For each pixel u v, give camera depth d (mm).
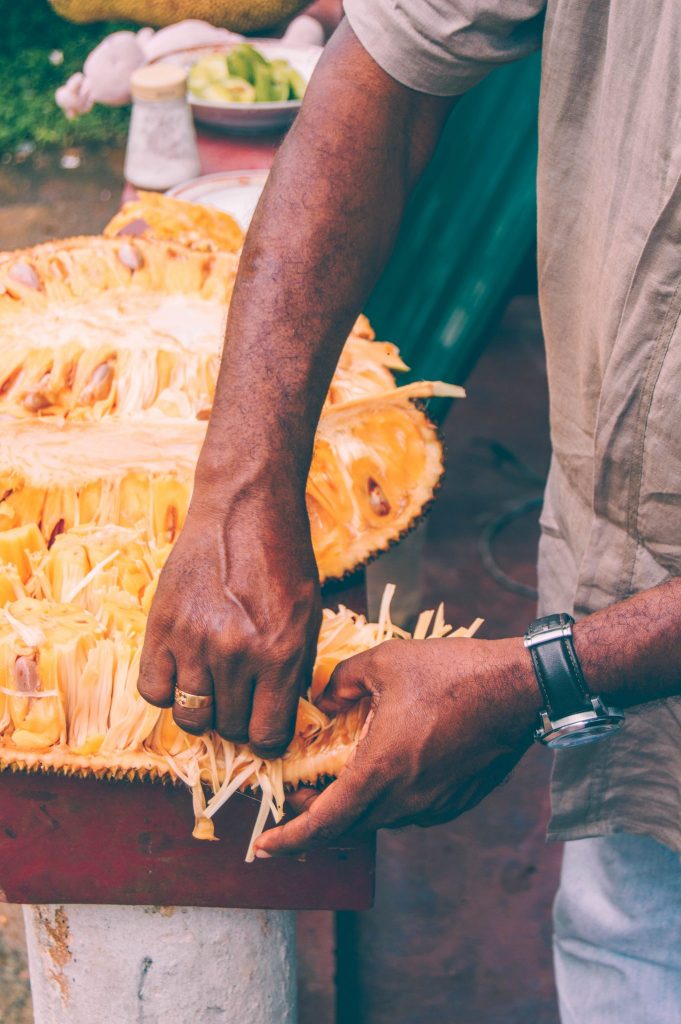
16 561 1185
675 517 1045
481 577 2797
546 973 1967
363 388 1433
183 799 1035
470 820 2238
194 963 1205
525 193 2211
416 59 1032
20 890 1101
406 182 1117
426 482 1380
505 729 957
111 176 4992
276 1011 1301
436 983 1947
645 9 890
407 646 966
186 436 1359
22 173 5008
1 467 1301
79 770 1010
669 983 1362
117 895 1103
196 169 2115
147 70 2055
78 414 1403
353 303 1076
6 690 1018
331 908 1101
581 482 1183
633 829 1259
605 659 918
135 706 1021
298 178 1059
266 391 1013
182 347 1466
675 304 943
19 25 5637
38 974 1267
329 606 1306
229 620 917
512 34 1036
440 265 2199
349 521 1344
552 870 2150
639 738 1187
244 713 946
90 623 1063
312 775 1018
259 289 1041
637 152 931
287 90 2289
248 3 2629
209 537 963
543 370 3592
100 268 1553
